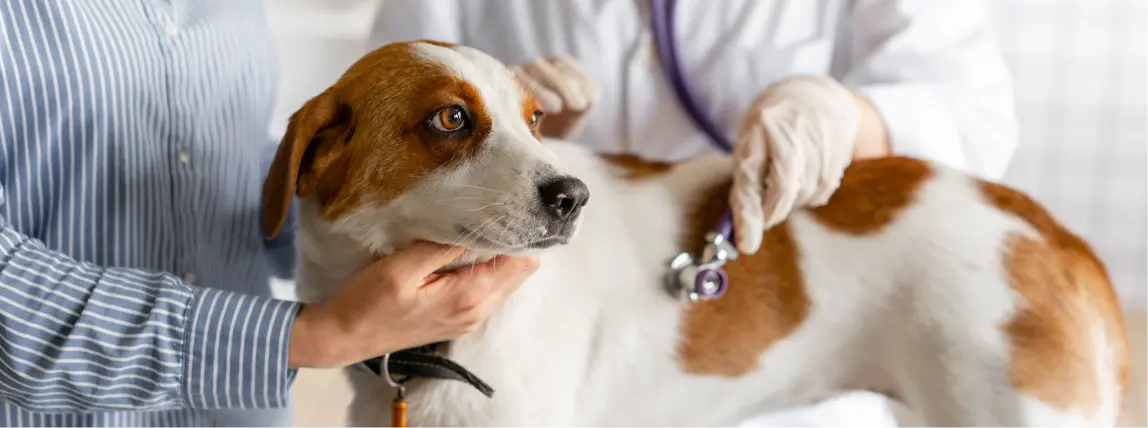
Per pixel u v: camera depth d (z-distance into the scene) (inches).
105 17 42.7
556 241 43.0
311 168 45.5
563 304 49.6
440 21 75.5
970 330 48.5
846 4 73.0
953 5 70.9
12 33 39.8
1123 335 53.6
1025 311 48.6
